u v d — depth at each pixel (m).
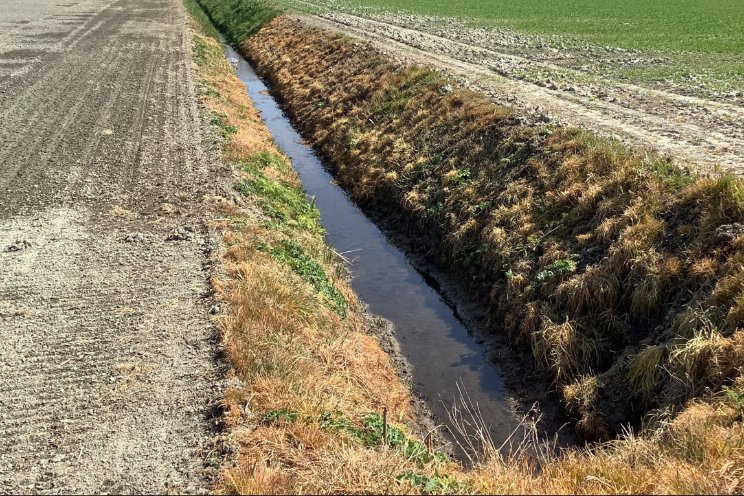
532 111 14.97
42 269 9.80
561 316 9.57
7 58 27.73
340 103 21.61
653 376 7.81
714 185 9.05
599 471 5.67
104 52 29.92
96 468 5.91
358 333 10.08
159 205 12.34
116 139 16.62
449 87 18.11
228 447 6.09
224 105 21.59
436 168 15.00
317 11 44.09
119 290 9.20
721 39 28.34
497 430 8.52
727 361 7.09
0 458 6.05
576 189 11.22
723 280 7.80
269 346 7.80
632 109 15.49
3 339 7.97
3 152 15.42
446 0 56.47
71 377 7.25
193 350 7.76
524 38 30.73
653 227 9.31
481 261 11.82
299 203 14.97
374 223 15.30
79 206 12.28
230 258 9.99
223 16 46.88
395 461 5.93
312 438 6.24
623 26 35.03
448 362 10.04
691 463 5.60
